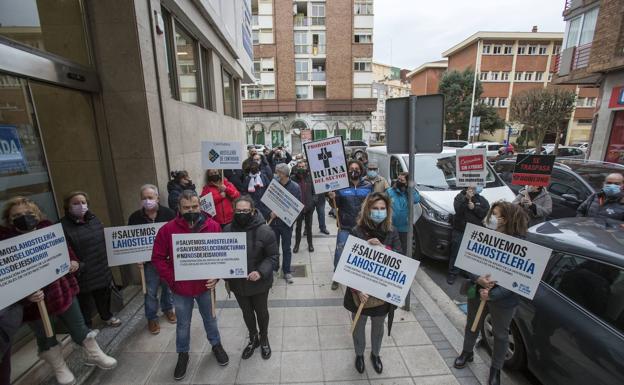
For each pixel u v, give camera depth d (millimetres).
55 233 2504
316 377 2922
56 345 2682
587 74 12836
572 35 14227
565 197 6094
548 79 35344
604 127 12469
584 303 2439
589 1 12938
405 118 3719
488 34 34344
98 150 4383
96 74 4223
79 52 4176
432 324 3725
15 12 3234
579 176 6188
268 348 3176
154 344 3373
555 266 2748
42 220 2580
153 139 4516
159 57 4805
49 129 3971
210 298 2988
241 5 12445
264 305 3078
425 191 5723
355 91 31312
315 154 4410
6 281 2145
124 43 4215
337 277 2801
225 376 2938
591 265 2496
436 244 5133
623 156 11828
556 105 21797
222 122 9531
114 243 3363
